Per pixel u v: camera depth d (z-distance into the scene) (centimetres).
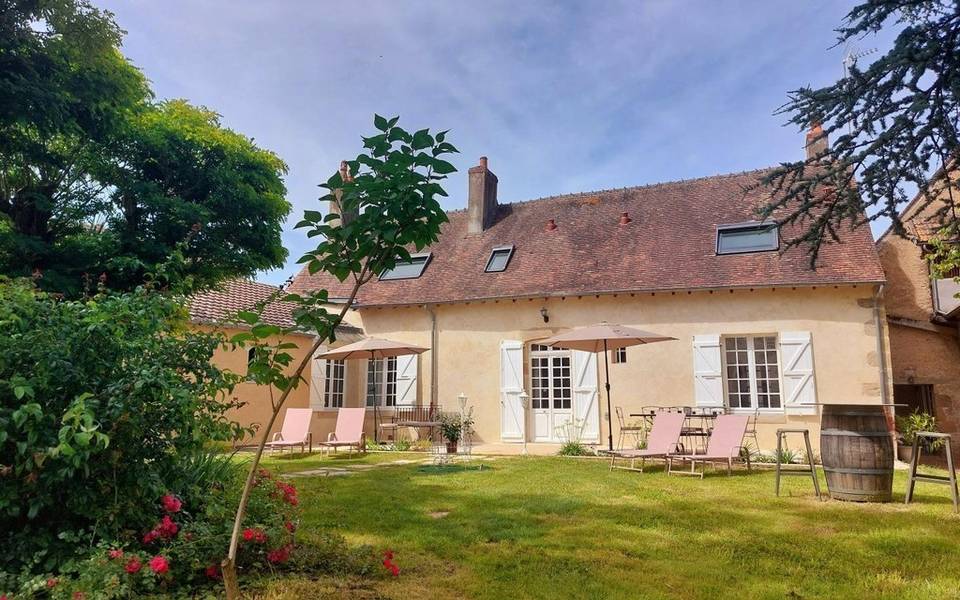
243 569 369
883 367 1122
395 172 261
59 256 837
